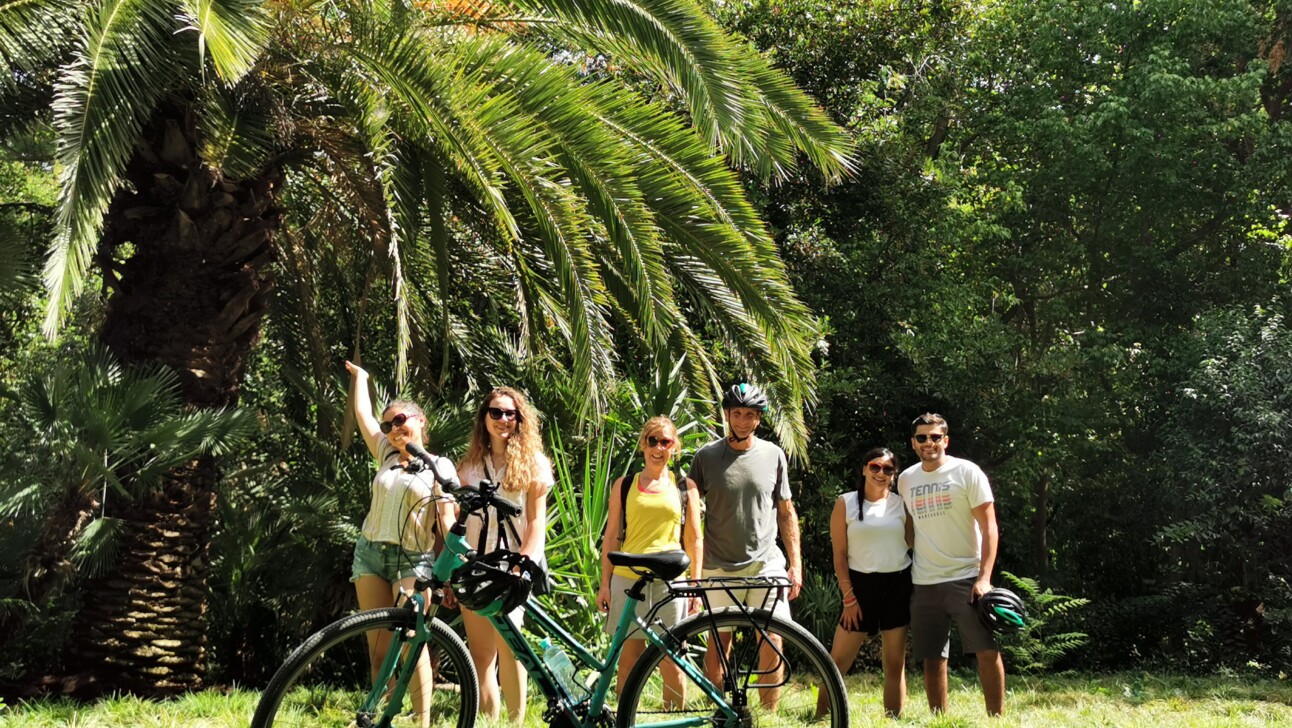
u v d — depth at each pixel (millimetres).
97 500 7664
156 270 8047
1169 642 15117
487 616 4117
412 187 7863
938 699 5961
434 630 4117
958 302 16047
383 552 4969
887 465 6270
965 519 5785
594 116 7574
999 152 20188
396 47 7207
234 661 9117
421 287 9367
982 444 16203
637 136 8156
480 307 10961
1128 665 14938
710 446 5754
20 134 8453
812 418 13773
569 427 9523
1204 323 16000
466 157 7066
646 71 8367
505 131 7055
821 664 4152
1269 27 18484
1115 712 6973
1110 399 18047
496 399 4992
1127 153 18359
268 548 9242
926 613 5832
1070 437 17219
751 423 5633
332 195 9414
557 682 4117
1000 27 19422
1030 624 12625
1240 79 17562
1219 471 14414
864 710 6824
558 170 7688
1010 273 20328
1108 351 17453
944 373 15383
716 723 4070
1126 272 19672
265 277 8523
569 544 8281
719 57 7734
